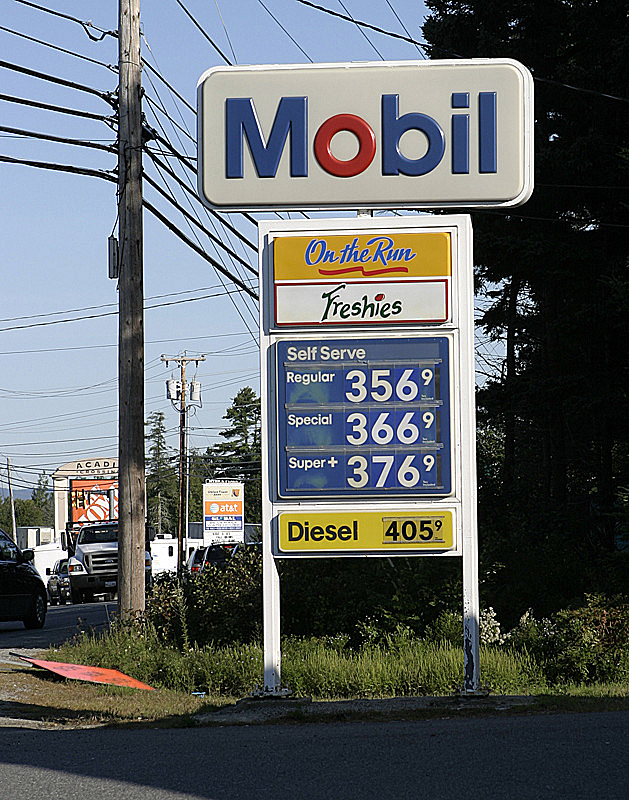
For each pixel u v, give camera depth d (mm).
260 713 10961
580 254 25953
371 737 9047
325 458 11336
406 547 11266
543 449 33156
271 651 11453
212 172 11633
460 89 11500
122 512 19375
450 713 10719
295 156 11578
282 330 11477
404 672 14508
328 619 18172
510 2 27875
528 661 15836
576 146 25531
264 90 11641
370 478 11281
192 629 18406
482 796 6742
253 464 114625
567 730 9070
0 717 11797
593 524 26641
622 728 9133
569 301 27500
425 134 11500
